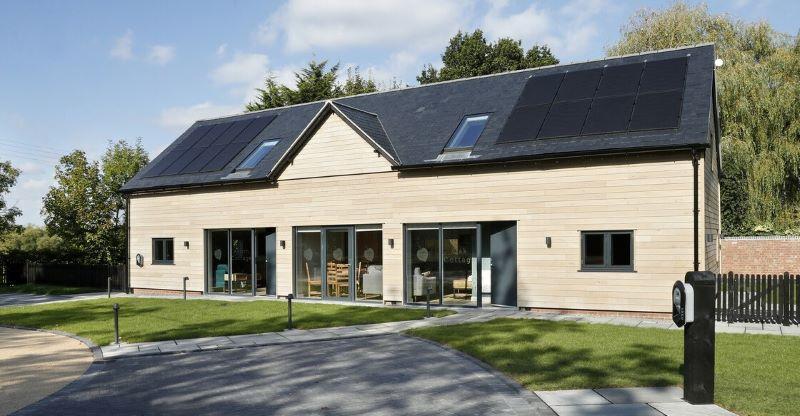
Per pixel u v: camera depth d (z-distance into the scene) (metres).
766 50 28.03
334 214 18.50
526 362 9.10
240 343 11.38
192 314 15.51
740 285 13.16
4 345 11.76
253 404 7.38
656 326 12.59
